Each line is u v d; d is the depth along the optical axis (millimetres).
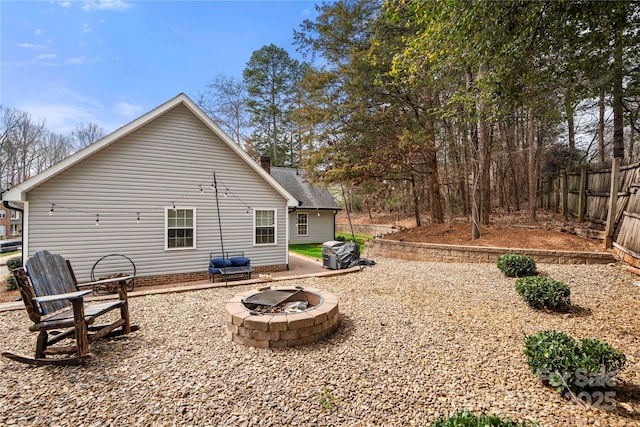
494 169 17766
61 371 3199
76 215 7453
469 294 5770
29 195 7008
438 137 12914
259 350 3660
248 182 9828
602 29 3996
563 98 6262
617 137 9289
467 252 8453
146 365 3312
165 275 8508
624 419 2314
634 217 6129
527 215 13367
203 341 3939
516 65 4398
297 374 3094
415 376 3025
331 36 11711
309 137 12375
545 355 2734
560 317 4422
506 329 4117
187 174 8836
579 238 8039
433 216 12445
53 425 2395
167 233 8547
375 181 12539
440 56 4652
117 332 4090
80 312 3334
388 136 11688
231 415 2490
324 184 12195
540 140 15281
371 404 2607
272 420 2426
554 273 6359
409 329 4203
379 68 10242
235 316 3902
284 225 10445
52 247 7199
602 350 2672
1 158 24828
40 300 3172
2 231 30766
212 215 9227
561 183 11914
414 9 3943
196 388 2867
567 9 3676
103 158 7734
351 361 3352
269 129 26062
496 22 3818
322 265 11062
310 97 11852
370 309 5051
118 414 2520
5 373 3164
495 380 2926
